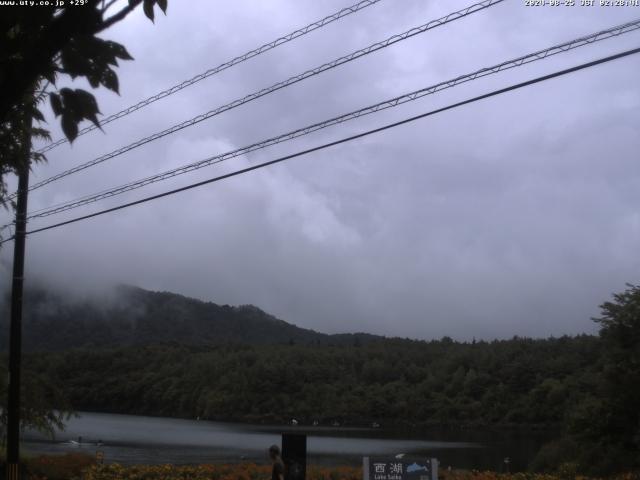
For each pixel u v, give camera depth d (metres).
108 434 86.50
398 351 145.38
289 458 16.39
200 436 86.31
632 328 33.56
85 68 3.36
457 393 116.31
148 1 3.47
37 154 9.36
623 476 30.06
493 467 48.88
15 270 19.33
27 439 70.44
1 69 3.29
